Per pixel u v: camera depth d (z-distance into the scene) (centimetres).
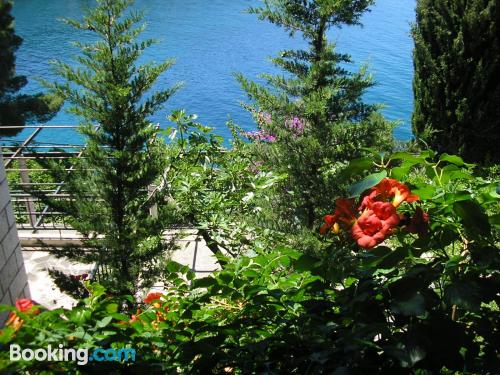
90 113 553
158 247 564
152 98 571
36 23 3294
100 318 150
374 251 149
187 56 3023
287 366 151
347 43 3091
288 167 527
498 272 148
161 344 154
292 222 529
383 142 537
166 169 616
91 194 577
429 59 775
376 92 2402
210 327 161
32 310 146
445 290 138
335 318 157
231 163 613
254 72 2811
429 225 158
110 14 542
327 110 536
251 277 176
